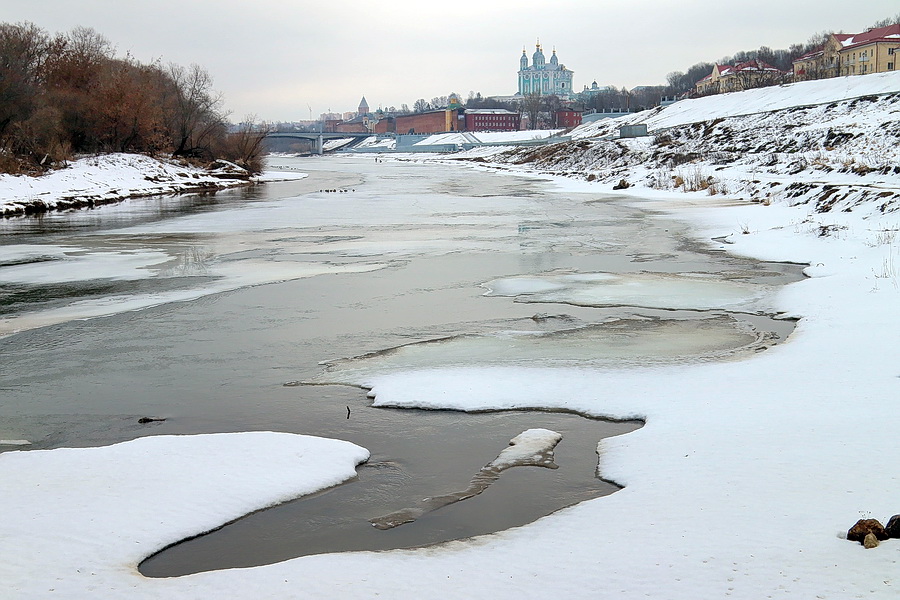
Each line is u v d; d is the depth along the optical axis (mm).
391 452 8781
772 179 42812
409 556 6184
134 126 68938
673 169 57875
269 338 14047
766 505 6551
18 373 12117
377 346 13406
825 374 10609
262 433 9148
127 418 10086
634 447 8438
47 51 69812
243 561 6355
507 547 6270
